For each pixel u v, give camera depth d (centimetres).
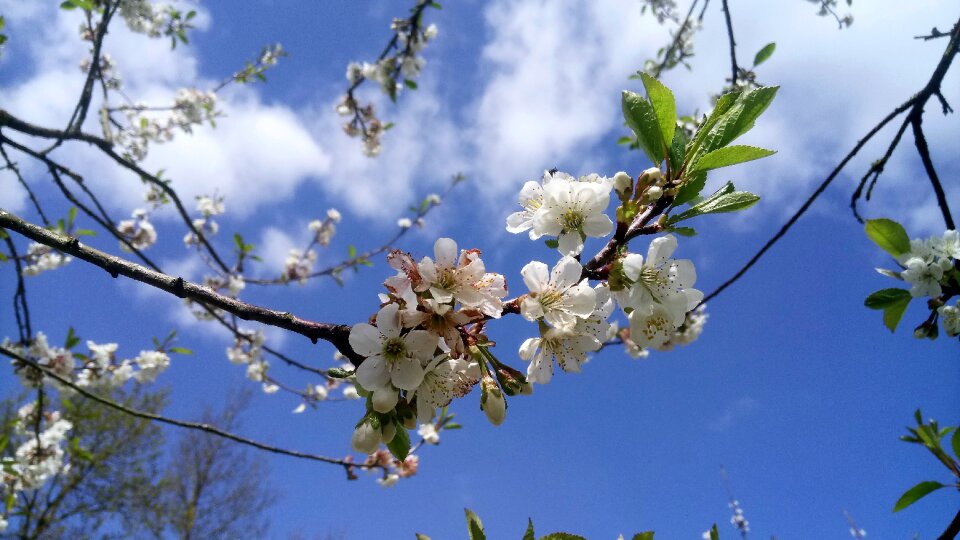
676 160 20
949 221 33
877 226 32
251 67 94
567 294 19
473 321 18
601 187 20
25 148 48
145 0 80
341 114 100
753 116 20
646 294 20
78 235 57
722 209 19
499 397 18
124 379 72
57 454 68
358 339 17
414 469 73
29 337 52
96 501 177
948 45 36
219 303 18
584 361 20
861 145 39
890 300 32
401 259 18
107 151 53
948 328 31
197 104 94
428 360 18
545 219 20
